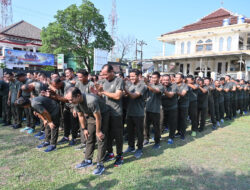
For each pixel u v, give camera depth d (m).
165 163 3.32
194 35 22.58
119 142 3.23
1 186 2.55
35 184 2.61
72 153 3.70
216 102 6.04
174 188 2.58
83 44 21.11
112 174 2.92
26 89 4.16
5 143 4.13
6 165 3.14
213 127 5.69
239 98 8.20
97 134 2.86
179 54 22.56
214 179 2.84
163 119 5.24
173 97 4.28
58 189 2.51
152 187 2.58
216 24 22.94
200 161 3.43
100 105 2.98
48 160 3.36
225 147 4.12
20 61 14.66
